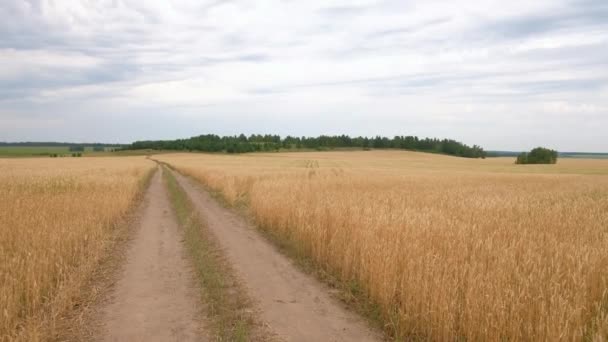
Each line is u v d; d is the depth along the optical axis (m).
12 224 8.96
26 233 8.22
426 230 7.46
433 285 5.11
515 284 5.15
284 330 5.07
